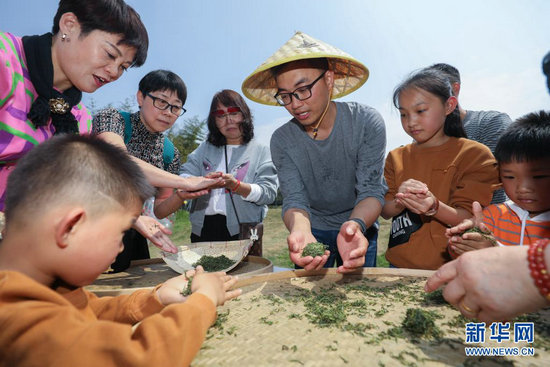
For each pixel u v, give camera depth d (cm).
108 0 181
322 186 287
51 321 80
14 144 182
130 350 80
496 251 100
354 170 276
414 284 192
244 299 172
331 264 315
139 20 199
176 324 92
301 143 275
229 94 380
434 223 254
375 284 194
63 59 190
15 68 180
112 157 105
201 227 384
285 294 179
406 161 282
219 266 227
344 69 273
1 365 78
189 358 91
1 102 175
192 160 416
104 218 100
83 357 78
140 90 309
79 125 232
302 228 226
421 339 126
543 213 202
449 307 157
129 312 131
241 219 377
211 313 105
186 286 134
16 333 78
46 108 188
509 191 200
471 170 246
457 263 111
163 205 304
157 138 332
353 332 132
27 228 96
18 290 84
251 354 116
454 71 317
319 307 157
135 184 108
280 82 234
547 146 181
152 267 259
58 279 108
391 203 274
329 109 264
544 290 88
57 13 189
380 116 266
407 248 262
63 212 95
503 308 97
